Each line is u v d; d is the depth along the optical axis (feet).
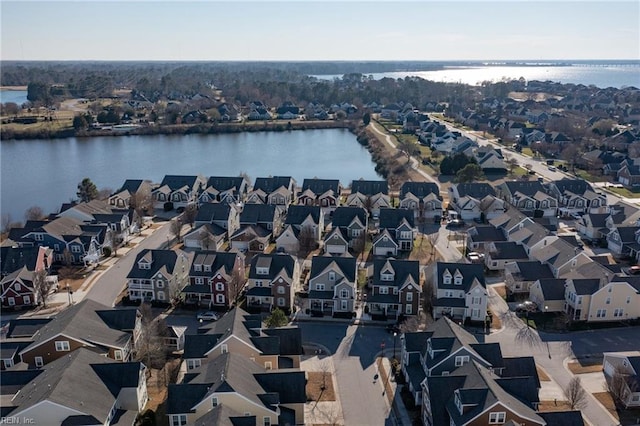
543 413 162.71
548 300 258.98
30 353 199.41
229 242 351.87
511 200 416.05
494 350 191.21
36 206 437.99
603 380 205.87
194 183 440.04
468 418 158.81
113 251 335.06
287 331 210.18
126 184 440.04
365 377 208.13
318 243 349.41
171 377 204.44
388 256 325.83
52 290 282.56
